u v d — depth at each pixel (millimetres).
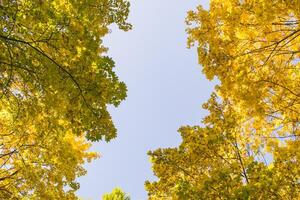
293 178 5402
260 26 5855
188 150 6461
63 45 4594
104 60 4746
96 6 5980
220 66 6211
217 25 6375
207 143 6309
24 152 7020
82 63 4691
